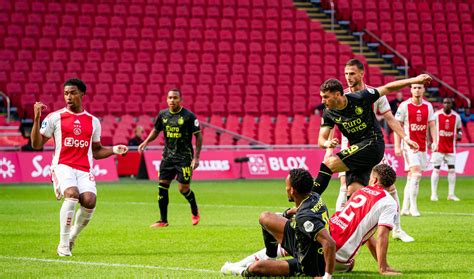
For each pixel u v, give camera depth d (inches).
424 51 3400.6
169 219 1378.0
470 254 942.4
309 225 708.7
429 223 1277.1
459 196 1857.8
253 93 3002.0
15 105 2746.1
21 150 2377.0
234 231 1189.7
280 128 2810.0
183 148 1274.6
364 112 906.1
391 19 3494.1
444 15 3560.5
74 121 961.5
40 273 807.1
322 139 925.8
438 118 1733.5
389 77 3233.3
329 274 708.0
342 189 1155.3
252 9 3356.3
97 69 2925.7
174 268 839.7
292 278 741.3
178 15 3250.5
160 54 3053.6
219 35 3208.7
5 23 3029.0
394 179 823.7
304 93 3051.2
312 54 3253.0
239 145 2655.0
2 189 2082.9
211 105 2883.9
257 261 748.0
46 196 1873.8
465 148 2549.2
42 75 2859.3
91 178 965.2
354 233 780.0
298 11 3408.0
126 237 1119.6
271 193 1951.3
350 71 1000.2
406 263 874.8
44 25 3063.5
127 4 3218.5
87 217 954.7
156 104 2832.2
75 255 943.7
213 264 870.4
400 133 1011.3
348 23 3496.6
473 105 3238.2
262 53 3193.9
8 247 1015.6
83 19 3110.2
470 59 3408.0
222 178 2453.2
